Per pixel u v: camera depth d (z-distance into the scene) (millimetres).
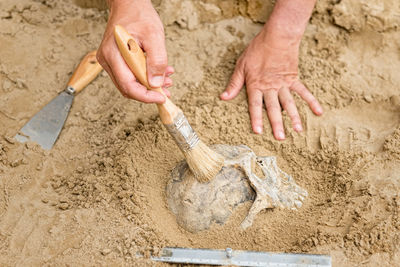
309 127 1015
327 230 874
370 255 844
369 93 1062
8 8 1146
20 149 988
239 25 1177
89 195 913
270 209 887
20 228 882
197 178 865
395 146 965
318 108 1029
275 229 885
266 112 1030
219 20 1179
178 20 1164
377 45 1133
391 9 1132
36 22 1146
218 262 830
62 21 1158
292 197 909
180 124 813
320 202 926
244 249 873
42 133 1008
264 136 1005
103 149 987
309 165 981
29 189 938
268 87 1043
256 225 875
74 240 863
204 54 1138
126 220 882
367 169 947
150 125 997
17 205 914
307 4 1011
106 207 895
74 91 1061
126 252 845
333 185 943
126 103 1047
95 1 1181
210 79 1096
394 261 838
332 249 851
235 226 870
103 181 926
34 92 1068
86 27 1162
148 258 841
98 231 870
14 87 1069
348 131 1009
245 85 1069
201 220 867
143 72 786
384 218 875
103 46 800
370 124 1027
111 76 828
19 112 1041
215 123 1011
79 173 958
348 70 1101
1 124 1022
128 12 828
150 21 820
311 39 1145
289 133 1003
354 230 864
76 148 1001
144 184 926
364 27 1134
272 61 1042
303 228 887
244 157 878
